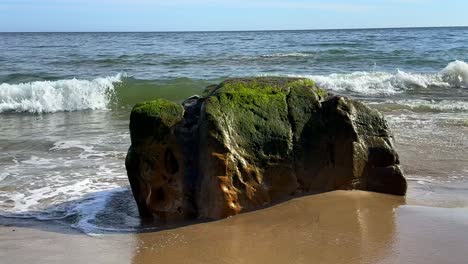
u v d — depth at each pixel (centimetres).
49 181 773
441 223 564
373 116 677
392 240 519
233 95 632
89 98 1636
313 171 649
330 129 653
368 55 3041
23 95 1603
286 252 496
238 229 559
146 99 1725
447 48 3547
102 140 1055
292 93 663
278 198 631
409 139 990
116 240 547
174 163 606
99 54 3306
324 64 2673
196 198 601
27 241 549
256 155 618
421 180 737
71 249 524
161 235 556
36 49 3928
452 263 463
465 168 796
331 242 518
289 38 5994
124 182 763
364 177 664
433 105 1442
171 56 3116
